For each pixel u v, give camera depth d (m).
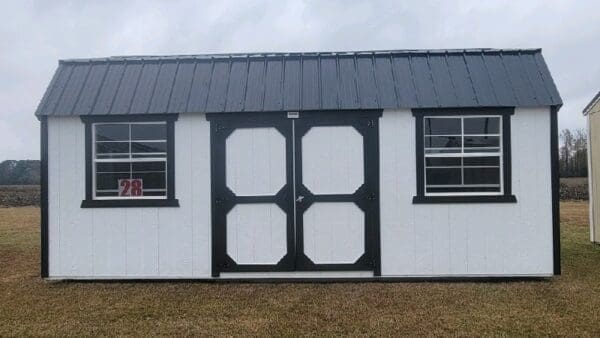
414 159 6.62
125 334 4.76
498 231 6.59
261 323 5.01
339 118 6.65
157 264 6.72
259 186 6.70
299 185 6.66
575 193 21.33
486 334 4.66
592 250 9.06
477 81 6.77
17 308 5.63
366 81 6.84
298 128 6.68
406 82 6.80
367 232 6.63
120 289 6.41
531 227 6.58
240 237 6.70
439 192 6.74
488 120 6.74
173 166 6.73
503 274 6.58
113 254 6.73
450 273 6.59
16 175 30.00
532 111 6.61
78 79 7.07
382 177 6.64
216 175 6.71
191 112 6.64
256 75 7.02
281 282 6.67
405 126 6.63
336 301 5.73
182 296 6.04
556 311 5.33
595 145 9.75
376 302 5.68
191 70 7.12
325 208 6.65
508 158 6.58
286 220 6.66
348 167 6.65
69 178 6.77
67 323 5.09
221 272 6.68
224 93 6.81
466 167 6.73
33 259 8.65
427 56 7.13
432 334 4.66
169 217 6.73
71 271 6.75
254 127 6.71
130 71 7.14
